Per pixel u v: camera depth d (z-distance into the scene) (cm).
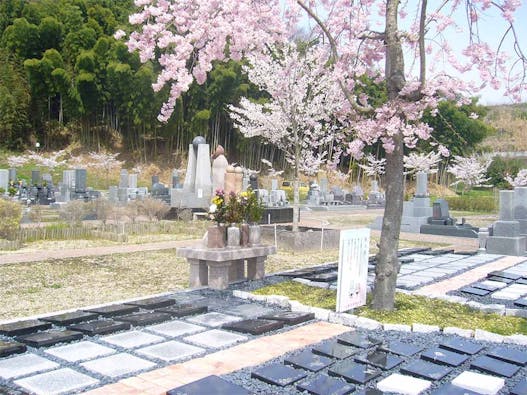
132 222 1600
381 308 591
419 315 574
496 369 400
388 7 594
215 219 748
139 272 896
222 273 714
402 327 524
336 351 442
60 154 4212
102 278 835
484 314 593
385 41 623
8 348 429
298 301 639
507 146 4544
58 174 3928
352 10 655
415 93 566
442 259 1090
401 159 589
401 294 680
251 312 588
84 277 840
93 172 4166
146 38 611
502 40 558
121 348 452
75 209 1554
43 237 1316
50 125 4534
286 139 2083
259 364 414
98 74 4278
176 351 444
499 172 4119
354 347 455
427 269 945
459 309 613
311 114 1619
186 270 922
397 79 579
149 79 3994
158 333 500
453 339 485
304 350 450
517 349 460
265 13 623
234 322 532
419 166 3241
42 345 451
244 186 2405
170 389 354
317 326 536
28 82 4375
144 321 529
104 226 1485
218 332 505
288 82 1316
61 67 4194
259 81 1620
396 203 590
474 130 4025
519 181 3247
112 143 4659
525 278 842
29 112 4456
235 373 392
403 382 372
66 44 4422
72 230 1360
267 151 4703
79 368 399
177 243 1304
